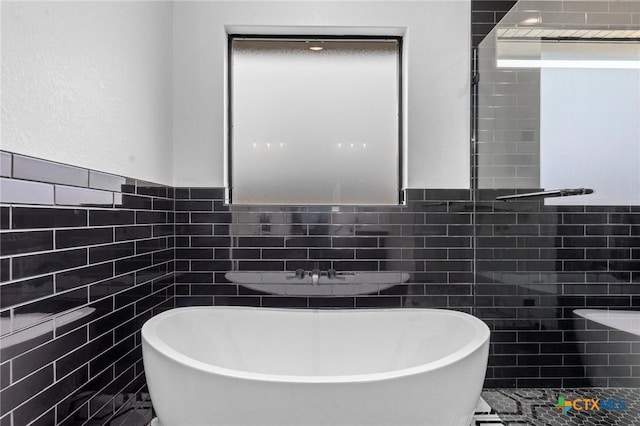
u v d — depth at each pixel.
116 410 1.48
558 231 1.87
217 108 2.11
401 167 2.25
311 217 2.10
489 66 2.05
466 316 1.81
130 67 1.60
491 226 2.05
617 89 1.64
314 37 2.24
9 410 0.95
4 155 0.93
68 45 1.18
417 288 2.11
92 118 1.32
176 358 1.25
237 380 1.17
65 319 1.17
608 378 1.72
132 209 1.61
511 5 2.11
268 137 2.25
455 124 2.14
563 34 1.79
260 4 2.10
